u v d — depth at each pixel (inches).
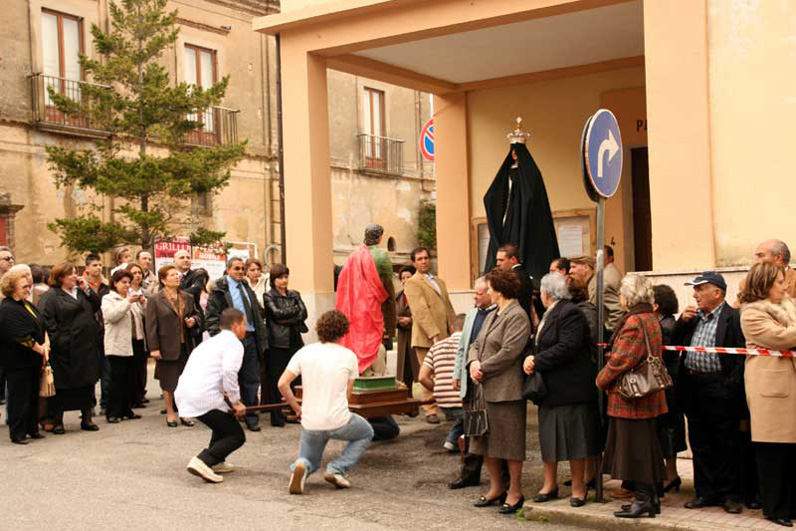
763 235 346.0
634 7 439.2
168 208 1004.6
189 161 885.8
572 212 550.0
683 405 277.4
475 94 583.8
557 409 278.7
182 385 333.1
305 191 479.5
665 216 360.5
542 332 280.7
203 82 1083.3
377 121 1316.4
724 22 353.4
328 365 314.5
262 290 507.2
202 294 541.3
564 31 477.1
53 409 425.4
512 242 431.2
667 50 361.4
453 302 585.6
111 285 466.3
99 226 862.5
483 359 289.7
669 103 360.8
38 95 919.0
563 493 300.7
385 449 379.9
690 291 350.3
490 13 425.4
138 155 941.8
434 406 433.4
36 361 407.2
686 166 357.1
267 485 323.3
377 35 457.4
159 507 288.8
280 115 490.9
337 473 317.1
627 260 541.3
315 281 476.7
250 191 1135.6
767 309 249.6
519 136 442.0
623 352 258.4
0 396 524.4
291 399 320.5
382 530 262.2
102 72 885.8
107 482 326.3
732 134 351.6
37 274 527.5
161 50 965.2
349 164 1263.5
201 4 1075.9
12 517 275.3
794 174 341.4
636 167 547.8
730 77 352.2
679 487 299.4
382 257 391.5
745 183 349.1
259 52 1152.2
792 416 246.2
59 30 946.1
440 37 483.8
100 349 501.0
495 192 449.7
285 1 487.8
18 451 385.7
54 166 916.0
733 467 268.8
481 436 289.9
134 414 476.4
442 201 592.4
